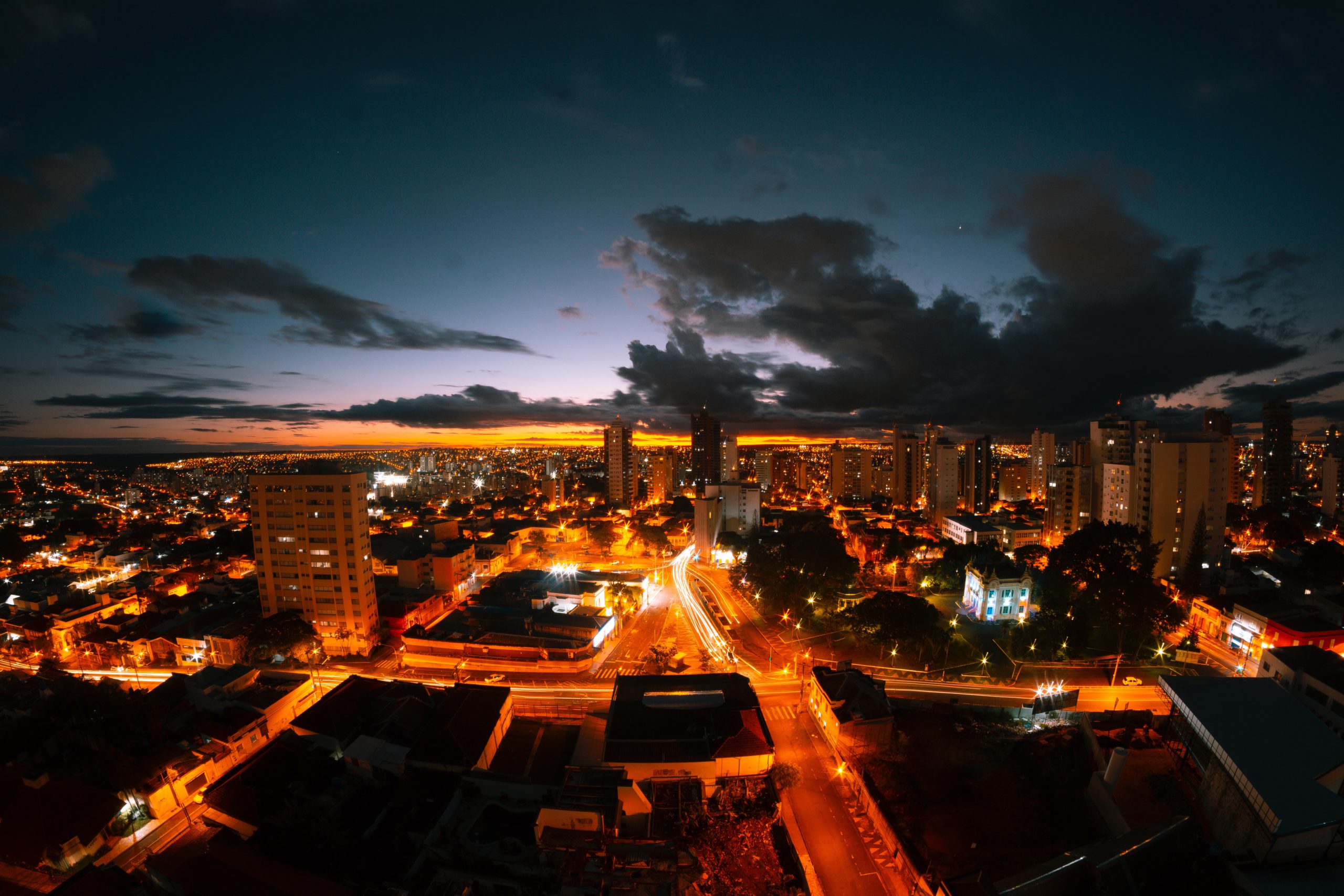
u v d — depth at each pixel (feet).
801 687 300.40
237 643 352.28
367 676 333.21
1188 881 148.97
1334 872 142.10
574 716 284.82
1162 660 320.50
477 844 191.83
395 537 611.47
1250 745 166.81
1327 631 288.92
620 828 197.16
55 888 190.80
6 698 291.17
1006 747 234.79
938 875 168.86
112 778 219.00
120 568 546.67
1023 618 387.34
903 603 345.31
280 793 215.51
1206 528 401.70
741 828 196.03
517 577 479.82
